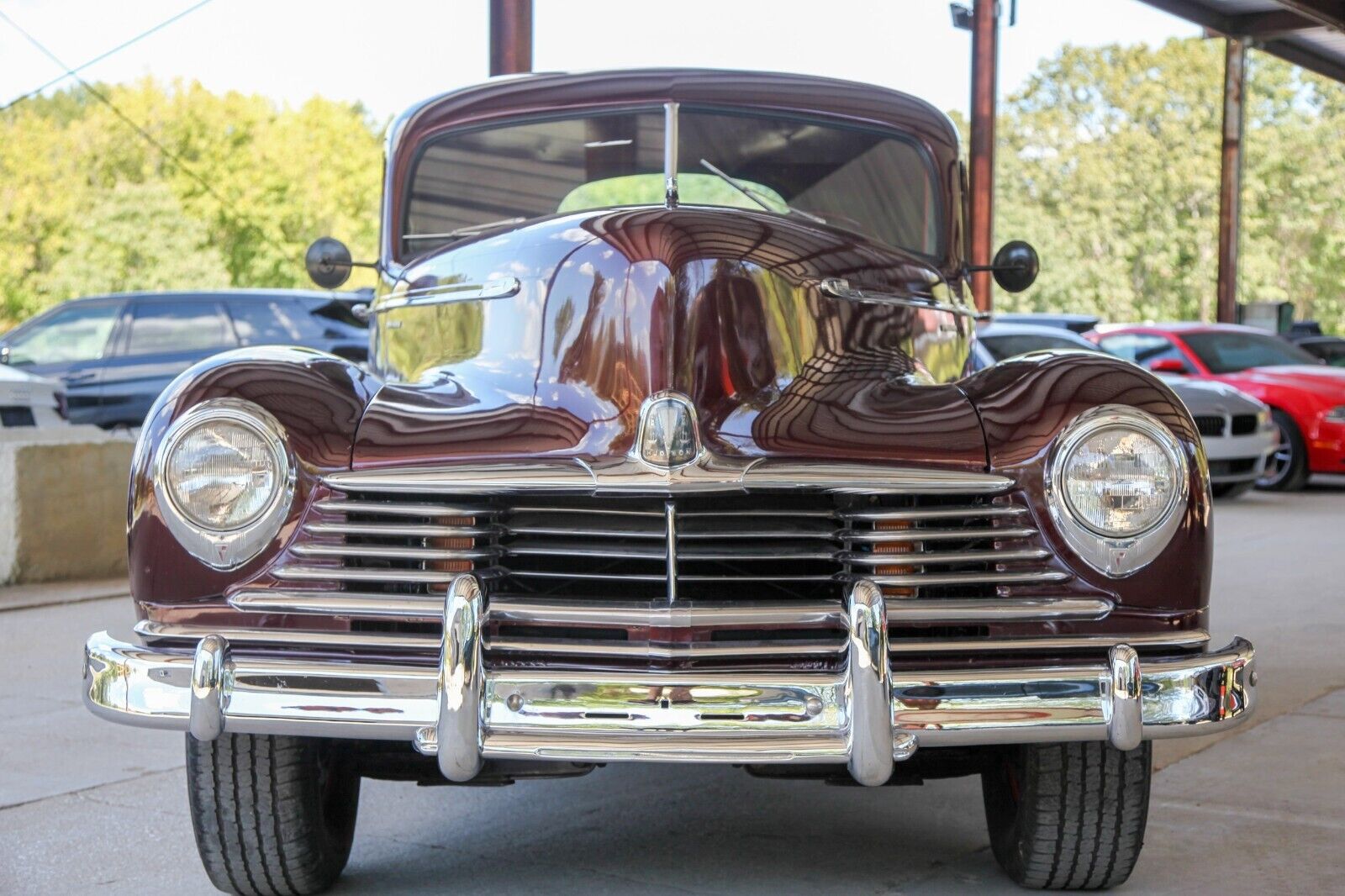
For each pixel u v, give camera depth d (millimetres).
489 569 2789
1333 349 16406
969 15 17062
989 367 3236
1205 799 3881
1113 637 2744
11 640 6238
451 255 3723
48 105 56031
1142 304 62156
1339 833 3576
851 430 2889
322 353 3189
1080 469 2771
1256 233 64438
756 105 4195
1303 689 5191
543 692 2592
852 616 2572
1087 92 63469
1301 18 21562
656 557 2771
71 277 51156
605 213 3387
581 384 2982
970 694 2607
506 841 3596
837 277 3391
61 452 7871
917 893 3164
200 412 2791
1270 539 9305
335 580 2758
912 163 4305
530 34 9297
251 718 2631
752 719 2578
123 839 3611
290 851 3021
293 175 54188
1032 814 2998
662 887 3221
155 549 2783
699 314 2996
